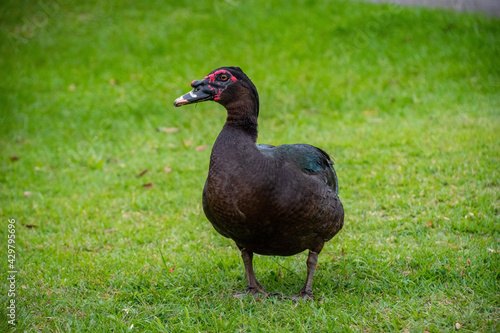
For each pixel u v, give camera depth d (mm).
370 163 10102
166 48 16562
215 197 5621
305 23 17297
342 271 6832
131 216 8938
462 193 8664
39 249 7891
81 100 14133
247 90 5852
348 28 16594
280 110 13148
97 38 17391
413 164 9773
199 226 8430
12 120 13266
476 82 13297
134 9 18984
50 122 13203
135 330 5762
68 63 16234
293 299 6234
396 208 8477
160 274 6934
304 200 5621
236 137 5723
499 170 9172
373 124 12008
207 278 6777
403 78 14016
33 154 11789
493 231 7562
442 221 7902
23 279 6906
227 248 7805
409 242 7496
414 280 6484
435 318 5656
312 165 6117
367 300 6121
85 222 8727
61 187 10211
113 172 10812
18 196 9961
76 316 6066
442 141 10562
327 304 6070
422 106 12531
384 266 6840
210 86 5848
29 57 16641
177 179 10211
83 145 12125
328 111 12859
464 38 15359
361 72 14594
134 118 13281
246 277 6617
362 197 8930
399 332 5516
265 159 5605
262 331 5566
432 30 16000
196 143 11906
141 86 14773
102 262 7332
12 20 18406
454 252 7016
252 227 5633
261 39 16719
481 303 5855
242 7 18453
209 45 16547
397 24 16531
